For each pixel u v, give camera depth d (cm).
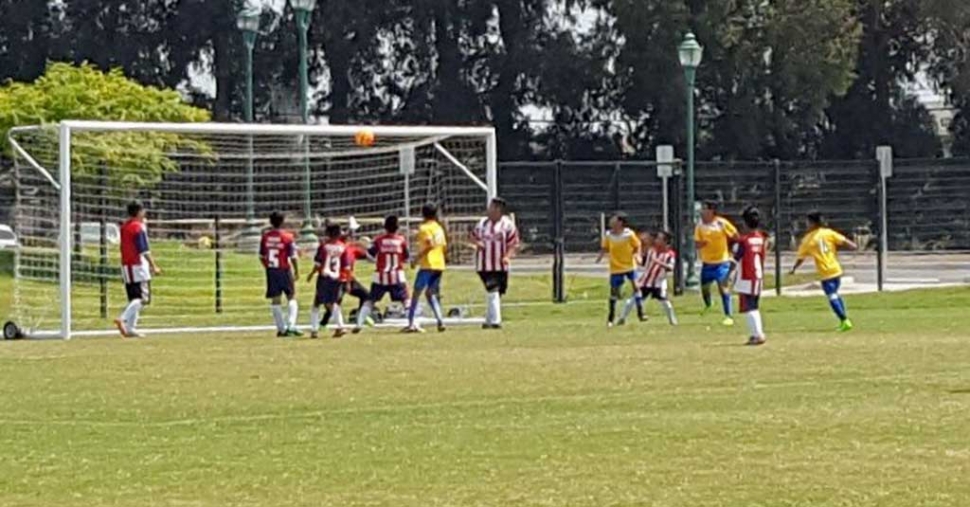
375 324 3350
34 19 8612
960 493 1277
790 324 3169
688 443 1546
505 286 3250
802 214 5166
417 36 8556
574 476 1378
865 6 8281
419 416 1781
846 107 8375
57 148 3450
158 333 3222
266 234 3112
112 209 3684
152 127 3278
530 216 5231
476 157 4281
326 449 1557
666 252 3291
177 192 3984
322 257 3048
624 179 5159
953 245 5303
